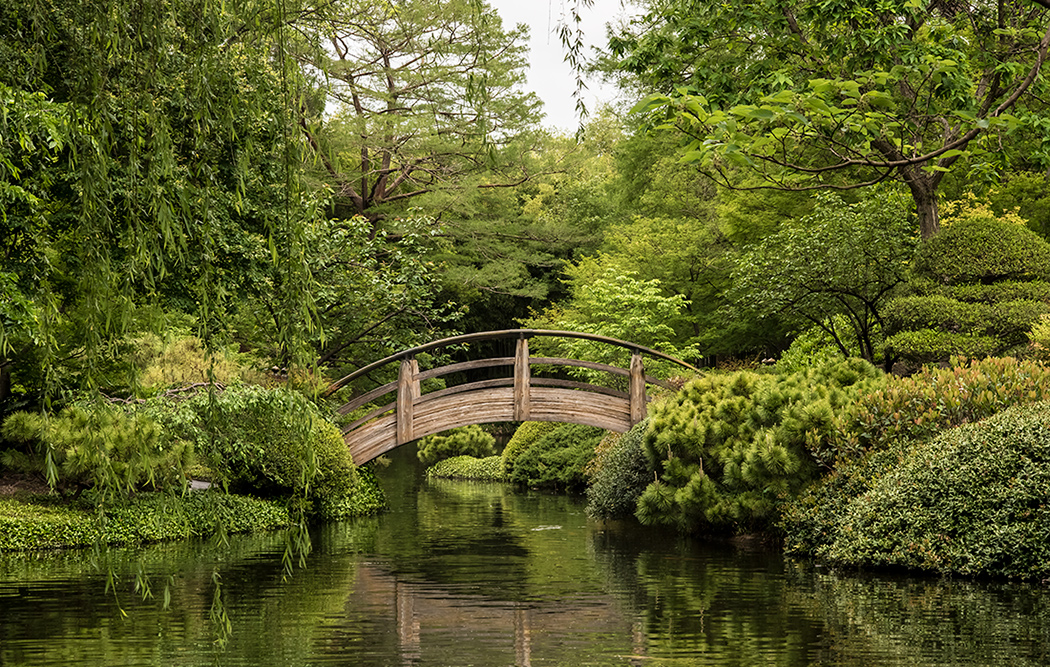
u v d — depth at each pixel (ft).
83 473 38.58
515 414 49.62
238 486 46.78
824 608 23.59
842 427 33.76
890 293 48.67
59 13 19.02
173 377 43.09
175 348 44.27
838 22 32.09
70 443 34.88
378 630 21.76
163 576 29.22
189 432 31.22
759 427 36.94
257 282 37.14
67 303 37.37
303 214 15.71
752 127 22.53
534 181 95.86
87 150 14.57
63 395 14.90
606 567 31.78
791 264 48.01
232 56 16.65
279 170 33.04
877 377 37.81
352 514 49.65
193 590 26.94
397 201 91.45
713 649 19.43
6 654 18.98
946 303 41.60
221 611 14.48
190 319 46.50
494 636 21.08
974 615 22.24
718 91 36.58
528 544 38.24
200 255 15.78
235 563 32.19
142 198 14.62
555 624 22.39
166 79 15.58
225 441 17.95
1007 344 40.98
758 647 19.51
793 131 22.12
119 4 15.01
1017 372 32.09
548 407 49.90
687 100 20.48
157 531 37.45
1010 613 22.41
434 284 68.18
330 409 49.14
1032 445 27.02
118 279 14.74
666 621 22.50
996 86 38.88
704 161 21.85
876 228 47.52
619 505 46.68
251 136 16.93
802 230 49.93
